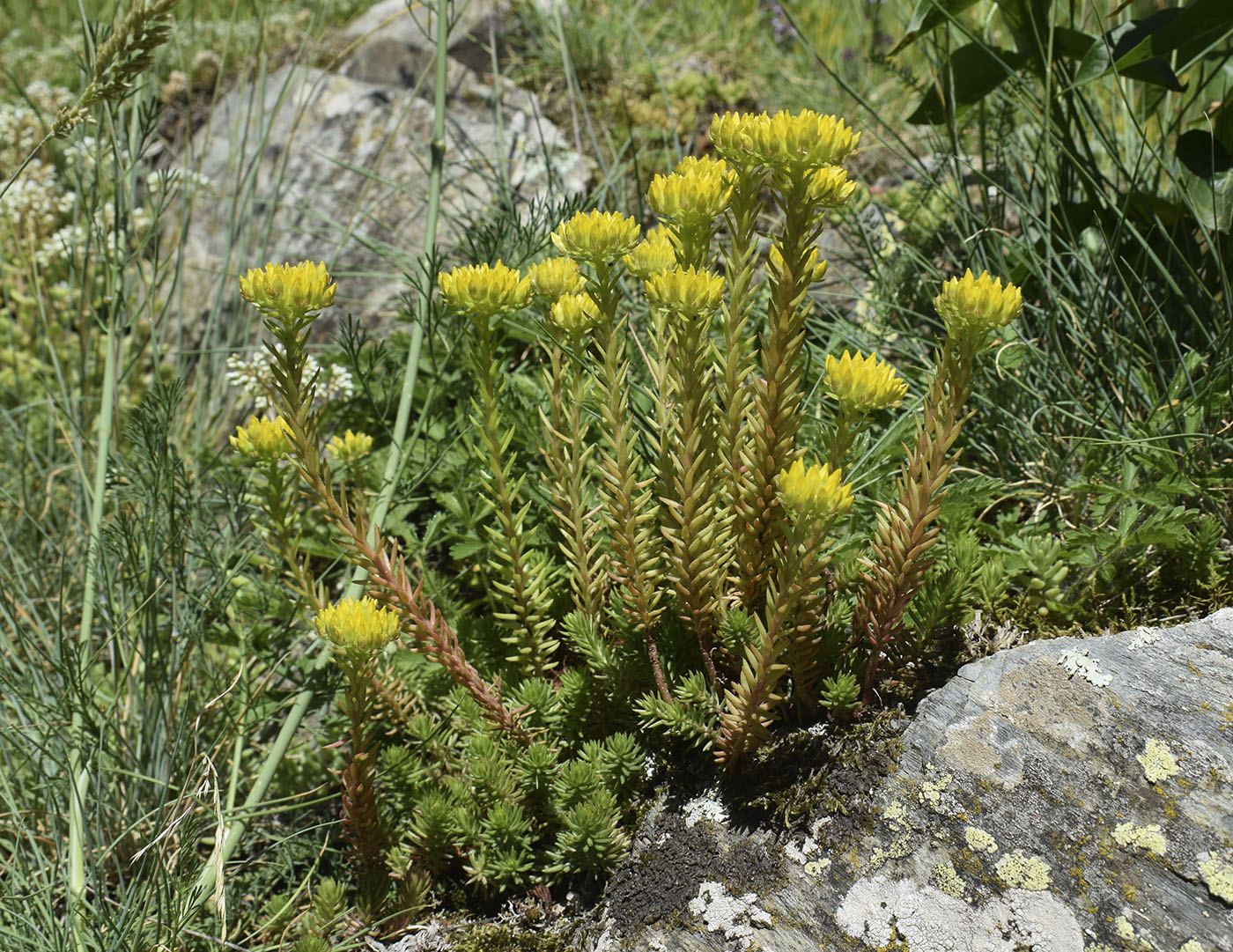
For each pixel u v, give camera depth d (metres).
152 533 0.90
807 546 0.78
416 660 0.89
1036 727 0.81
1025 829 0.80
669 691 0.85
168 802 0.87
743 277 0.81
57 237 1.12
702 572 0.82
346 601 0.81
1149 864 0.79
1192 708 0.81
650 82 1.43
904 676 0.84
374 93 1.39
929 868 0.80
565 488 0.84
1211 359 0.91
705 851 0.83
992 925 0.79
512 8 1.52
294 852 0.90
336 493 0.96
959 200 0.98
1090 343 0.93
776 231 0.80
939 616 0.83
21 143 1.21
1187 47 0.94
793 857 0.82
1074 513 0.90
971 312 0.77
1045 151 0.92
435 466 0.92
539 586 0.86
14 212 1.13
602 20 1.54
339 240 1.28
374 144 1.35
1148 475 0.89
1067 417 0.92
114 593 0.96
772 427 0.81
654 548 0.84
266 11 1.32
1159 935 0.78
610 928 0.83
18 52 1.80
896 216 1.10
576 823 0.83
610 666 0.85
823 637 0.83
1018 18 0.95
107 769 0.89
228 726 0.89
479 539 0.91
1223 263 0.92
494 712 0.85
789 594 0.79
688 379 0.81
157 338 1.03
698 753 0.85
